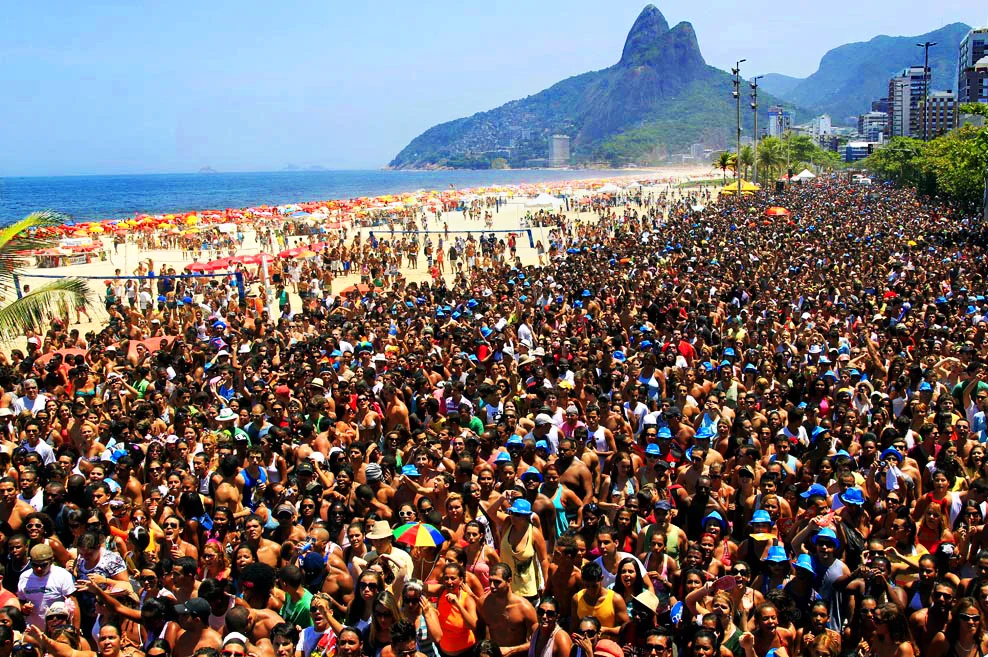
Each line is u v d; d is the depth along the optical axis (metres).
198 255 57.16
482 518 9.10
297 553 8.67
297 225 71.44
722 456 11.02
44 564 7.97
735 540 9.80
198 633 7.20
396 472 10.66
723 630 7.12
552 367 15.45
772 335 19.11
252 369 16.56
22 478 9.85
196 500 9.91
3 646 7.03
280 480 11.24
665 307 22.17
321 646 7.22
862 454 10.98
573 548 7.70
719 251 37.22
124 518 9.51
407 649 6.85
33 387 14.55
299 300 37.41
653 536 8.42
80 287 19.28
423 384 14.45
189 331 22.20
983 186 58.53
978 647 7.03
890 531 8.87
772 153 110.19
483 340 17.73
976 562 7.87
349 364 16.58
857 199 74.62
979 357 14.78
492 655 6.94
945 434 11.20
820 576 8.05
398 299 28.16
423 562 8.32
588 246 47.06
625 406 13.18
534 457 10.41
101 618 7.84
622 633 7.40
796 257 33.75
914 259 32.25
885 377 16.08
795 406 13.37
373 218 83.69
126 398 15.08
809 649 7.23
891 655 7.02
